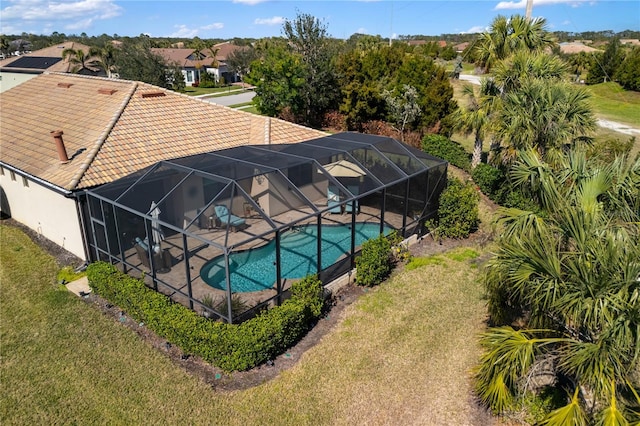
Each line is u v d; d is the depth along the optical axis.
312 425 10.41
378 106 42.28
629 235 9.48
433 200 21.30
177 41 194.38
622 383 7.97
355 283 16.66
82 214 17.17
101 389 11.41
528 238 9.52
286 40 47.16
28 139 22.44
